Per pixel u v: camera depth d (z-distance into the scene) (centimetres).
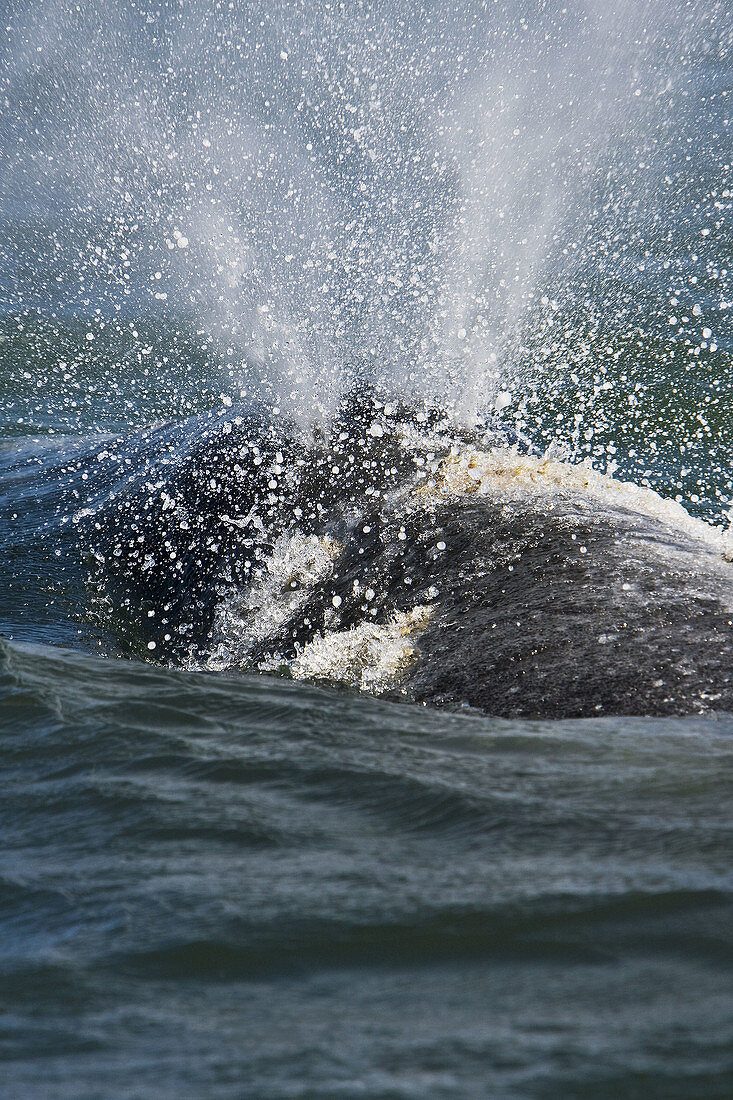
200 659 2227
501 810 1160
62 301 5609
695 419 3662
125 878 1060
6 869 1111
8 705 1619
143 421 4138
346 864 1056
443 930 901
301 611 2200
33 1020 808
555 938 873
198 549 2550
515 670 1689
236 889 1011
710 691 1527
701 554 1948
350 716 1564
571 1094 659
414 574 2100
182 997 833
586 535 2027
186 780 1328
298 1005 806
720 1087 657
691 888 930
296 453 2655
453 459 2436
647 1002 764
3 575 2602
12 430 3994
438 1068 695
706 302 4959
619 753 1333
